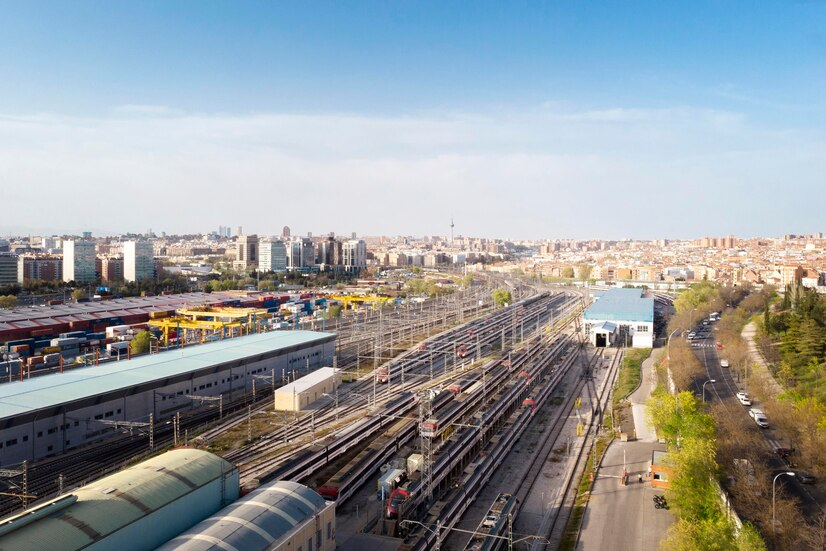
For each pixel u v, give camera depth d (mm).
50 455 119625
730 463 112812
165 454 88438
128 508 71500
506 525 100188
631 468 127312
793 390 161750
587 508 108938
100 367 154375
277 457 119125
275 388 180500
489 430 153125
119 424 126000
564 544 96812
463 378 190875
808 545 86625
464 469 126188
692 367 198375
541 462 137250
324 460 121250
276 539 72875
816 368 181250
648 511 107062
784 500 99938
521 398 182375
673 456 105875
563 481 125750
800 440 123000
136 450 124375
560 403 186375
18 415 111812
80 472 111500
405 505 99188
